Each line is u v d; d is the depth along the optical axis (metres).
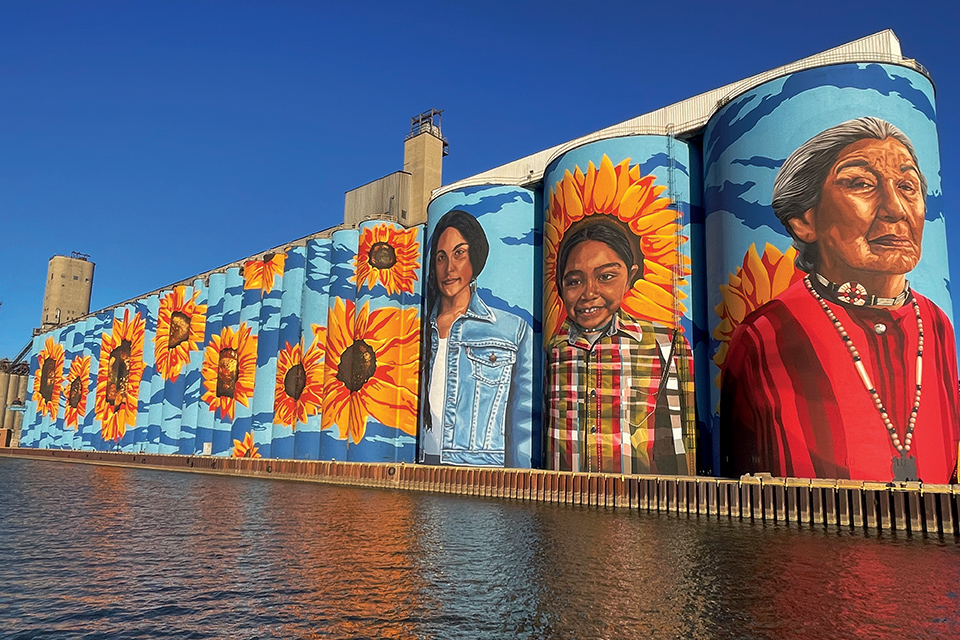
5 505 35.81
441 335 49.78
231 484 49.81
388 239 58.84
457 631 14.84
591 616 15.78
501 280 48.25
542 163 50.69
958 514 25.17
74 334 97.88
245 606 16.64
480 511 33.06
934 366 31.12
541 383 46.03
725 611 16.12
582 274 41.19
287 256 67.31
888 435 30.28
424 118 66.44
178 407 76.31
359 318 58.22
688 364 38.53
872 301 31.39
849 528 26.86
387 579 19.12
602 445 38.44
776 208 34.41
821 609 16.28
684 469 37.19
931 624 15.28
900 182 32.31
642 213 40.75
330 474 51.69
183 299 79.62
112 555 22.44
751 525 27.98
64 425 94.94
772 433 32.78
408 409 55.56
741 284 35.47
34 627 15.15
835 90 33.75
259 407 65.62
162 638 14.50
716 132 38.84
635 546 23.55
